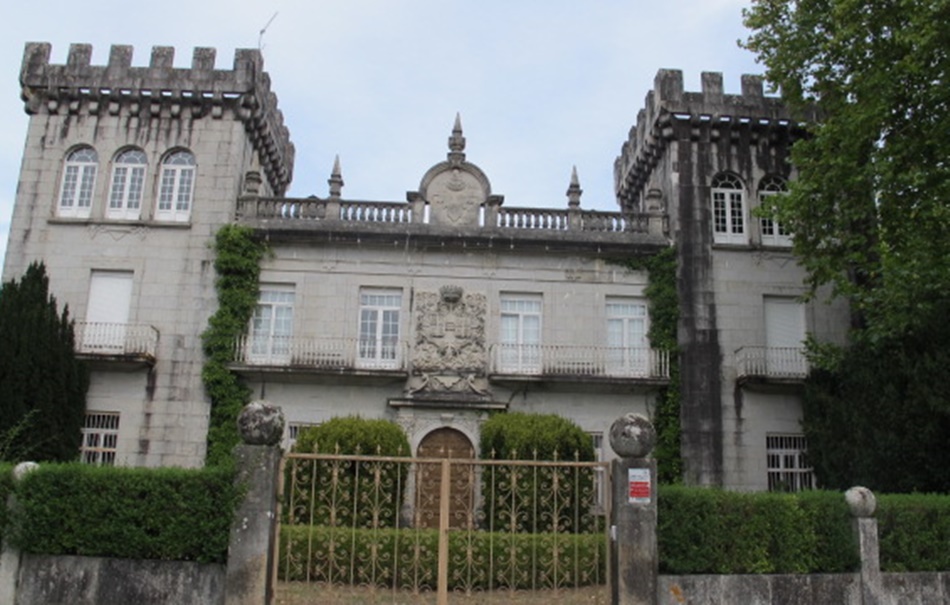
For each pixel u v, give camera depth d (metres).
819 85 20.33
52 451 21.89
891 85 17.91
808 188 19.72
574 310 25.86
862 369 21.12
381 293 25.92
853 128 18.41
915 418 19.08
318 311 25.48
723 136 27.16
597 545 11.37
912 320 18.52
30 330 22.19
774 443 24.72
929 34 16.53
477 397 24.39
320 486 13.64
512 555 11.20
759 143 27.17
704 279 25.80
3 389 21.45
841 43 19.19
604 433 24.80
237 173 26.42
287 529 11.35
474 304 25.59
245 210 26.16
